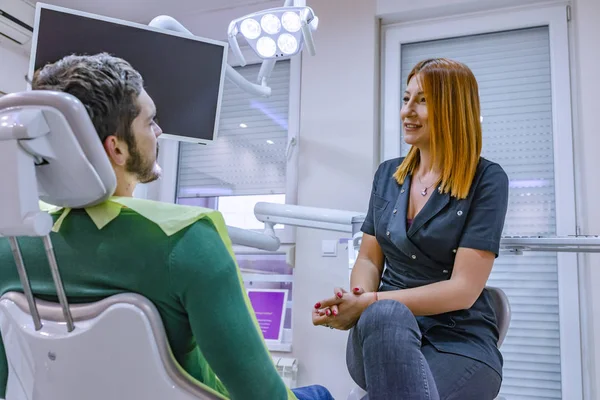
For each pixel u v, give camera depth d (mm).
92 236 697
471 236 1161
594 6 2482
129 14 3246
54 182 672
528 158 2588
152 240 673
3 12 2812
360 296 1082
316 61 2869
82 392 701
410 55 2887
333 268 2656
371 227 1439
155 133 851
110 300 686
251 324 720
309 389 1117
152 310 675
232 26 2123
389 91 2838
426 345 1136
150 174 843
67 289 717
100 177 665
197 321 675
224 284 689
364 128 2721
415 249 1229
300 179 2787
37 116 615
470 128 1249
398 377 896
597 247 1464
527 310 2471
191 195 3184
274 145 3051
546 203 2529
